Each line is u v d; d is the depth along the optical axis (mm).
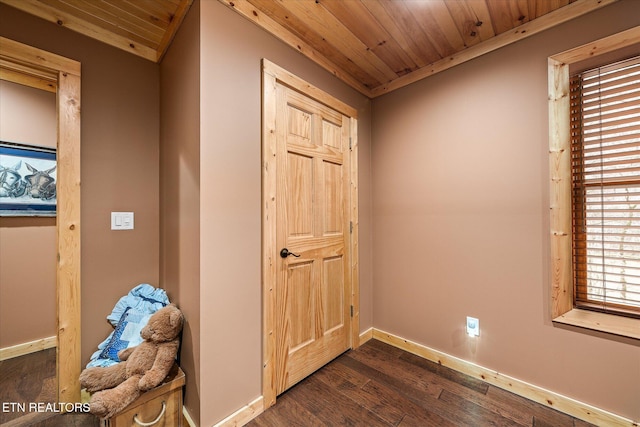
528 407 1677
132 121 1916
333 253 2232
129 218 1896
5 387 1896
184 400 1552
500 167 1875
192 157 1483
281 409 1669
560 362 1649
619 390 1474
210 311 1443
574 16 1602
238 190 1575
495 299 1893
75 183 1670
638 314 1520
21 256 2369
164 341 1488
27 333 2377
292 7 1627
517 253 1806
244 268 1602
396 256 2443
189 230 1515
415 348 2295
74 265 1664
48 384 1929
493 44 1894
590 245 1652
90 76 1746
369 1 1570
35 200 2436
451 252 2100
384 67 2254
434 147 2203
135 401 1340
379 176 2586
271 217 1723
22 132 2391
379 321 2574
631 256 1531
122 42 1865
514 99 1822
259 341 1674
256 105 1678
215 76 1478
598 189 1620
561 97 1669
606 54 1567
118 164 1856
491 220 1912
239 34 1590
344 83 2338
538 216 1730
